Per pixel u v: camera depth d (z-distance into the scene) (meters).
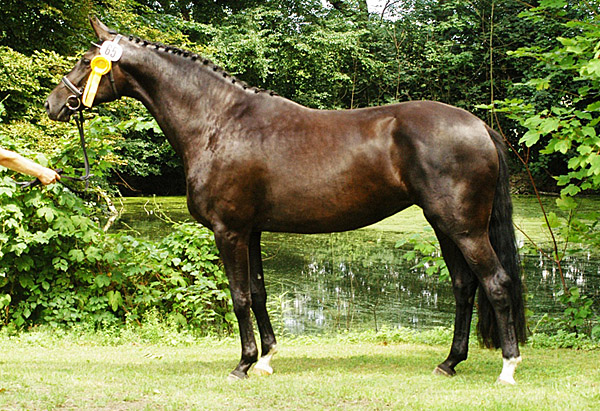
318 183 4.14
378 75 22.11
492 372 4.51
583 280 9.34
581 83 16.56
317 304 8.77
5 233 6.59
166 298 7.04
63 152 6.80
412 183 4.04
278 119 4.28
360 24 24.41
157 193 27.92
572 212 6.28
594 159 5.05
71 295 6.84
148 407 3.24
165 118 4.48
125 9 14.05
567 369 4.59
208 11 25.20
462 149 3.92
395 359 5.11
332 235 14.83
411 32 22.83
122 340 6.45
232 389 3.83
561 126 5.46
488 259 3.98
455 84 22.16
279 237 14.84
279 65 23.33
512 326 4.02
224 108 4.34
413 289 9.62
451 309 8.43
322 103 23.78
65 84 4.59
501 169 4.10
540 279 9.45
